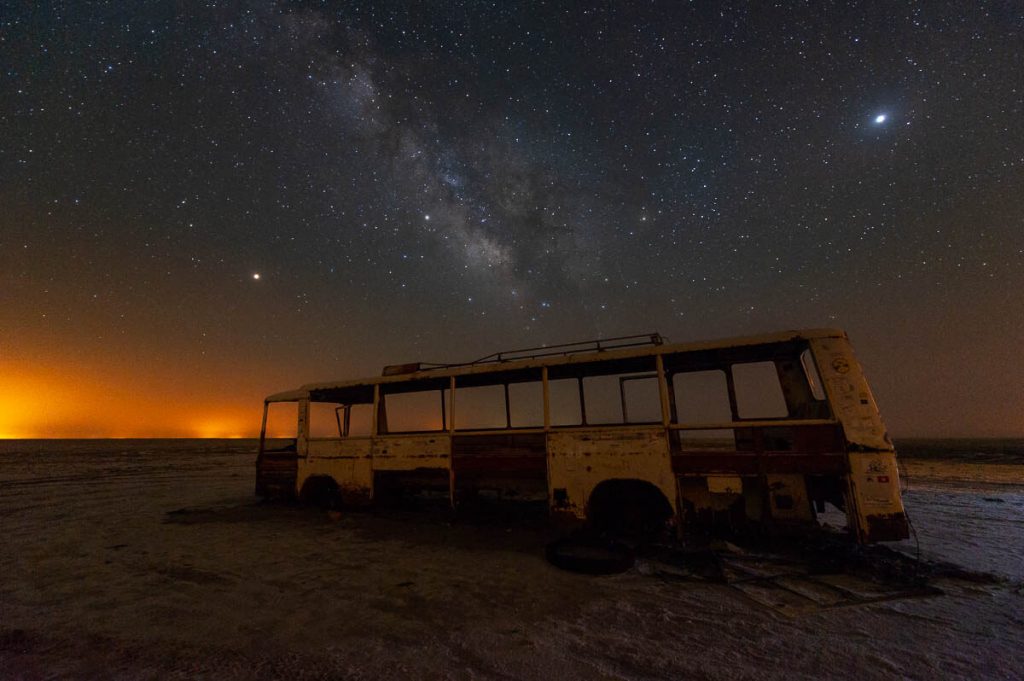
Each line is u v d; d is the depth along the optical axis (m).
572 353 6.82
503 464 6.95
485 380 7.85
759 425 5.53
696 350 6.05
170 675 2.87
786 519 5.29
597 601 4.14
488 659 3.08
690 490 5.74
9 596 4.38
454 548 6.05
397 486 7.88
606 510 6.35
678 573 4.81
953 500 11.39
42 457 31.09
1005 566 5.24
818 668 2.94
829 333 5.52
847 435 5.12
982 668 2.94
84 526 7.95
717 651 3.18
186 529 7.51
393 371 8.51
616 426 6.55
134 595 4.38
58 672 2.92
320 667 2.97
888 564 4.98
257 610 3.99
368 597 4.30
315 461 8.74
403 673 2.90
